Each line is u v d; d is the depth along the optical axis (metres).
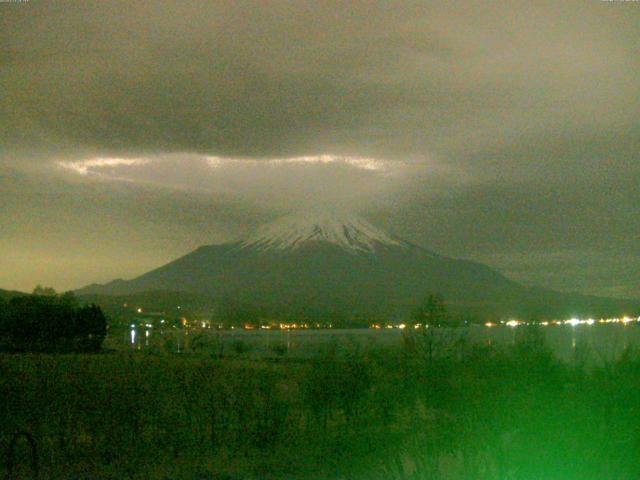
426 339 22.42
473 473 9.76
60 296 76.00
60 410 19.86
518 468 9.60
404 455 12.18
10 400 21.97
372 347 26.55
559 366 14.06
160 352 51.34
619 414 10.01
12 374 28.05
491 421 10.81
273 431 17.39
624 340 15.05
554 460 9.55
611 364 12.64
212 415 18.41
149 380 25.67
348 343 28.42
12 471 14.30
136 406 19.38
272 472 13.75
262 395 21.38
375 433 16.39
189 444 16.89
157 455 15.80
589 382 11.59
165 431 18.09
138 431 18.17
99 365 32.28
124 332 74.31
